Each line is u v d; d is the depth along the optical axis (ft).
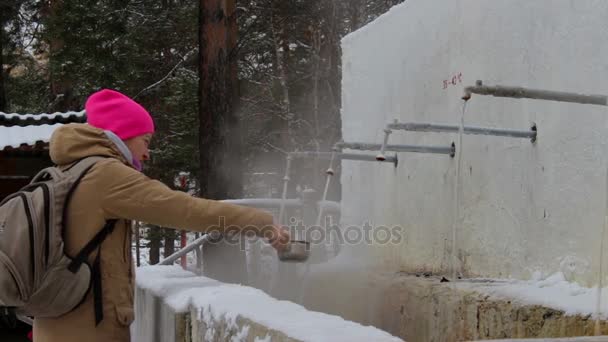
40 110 72.54
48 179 8.73
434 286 12.44
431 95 14.99
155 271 12.94
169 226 8.74
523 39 11.54
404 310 13.75
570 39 10.23
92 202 8.49
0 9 66.69
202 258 36.24
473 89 8.30
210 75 40.19
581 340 5.30
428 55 15.17
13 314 8.57
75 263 8.32
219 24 40.24
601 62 9.50
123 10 58.85
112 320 8.68
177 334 9.65
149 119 9.60
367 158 15.03
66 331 8.59
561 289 9.76
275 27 64.18
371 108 18.22
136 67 59.06
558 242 10.38
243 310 7.73
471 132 10.94
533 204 11.06
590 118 9.68
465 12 13.58
